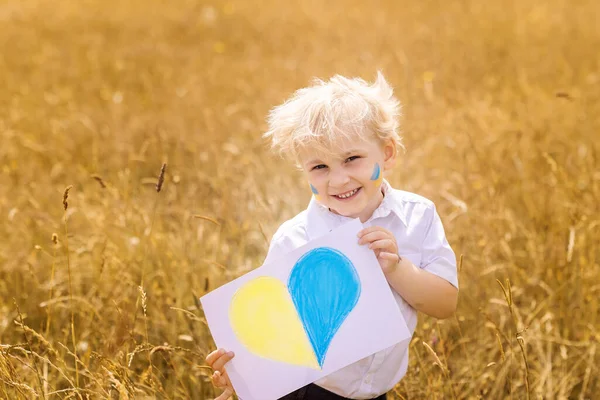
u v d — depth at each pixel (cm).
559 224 375
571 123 544
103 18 1218
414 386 280
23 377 274
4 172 504
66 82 810
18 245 401
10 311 348
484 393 284
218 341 208
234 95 722
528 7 1062
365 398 214
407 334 196
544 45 842
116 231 385
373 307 198
